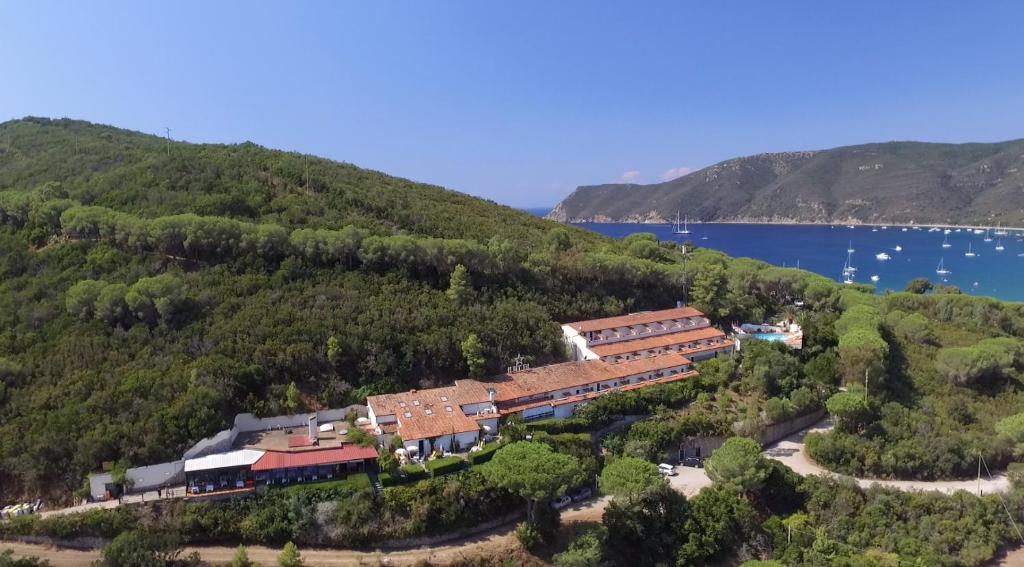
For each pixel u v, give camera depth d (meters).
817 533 64.00
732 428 81.44
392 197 130.62
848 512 68.56
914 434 82.81
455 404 72.88
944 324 120.38
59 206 95.31
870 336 95.56
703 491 67.75
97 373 69.00
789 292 131.00
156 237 87.38
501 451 60.88
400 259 94.81
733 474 68.31
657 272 116.19
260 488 58.97
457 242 98.06
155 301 76.12
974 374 95.06
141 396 66.06
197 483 58.59
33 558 51.03
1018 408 90.94
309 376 74.88
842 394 84.19
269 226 92.00
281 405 71.56
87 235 92.94
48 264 87.31
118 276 83.69
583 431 75.56
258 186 111.56
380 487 60.44
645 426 77.19
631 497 62.72
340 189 123.38
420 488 59.03
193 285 83.62
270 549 55.62
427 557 55.78
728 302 113.38
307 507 56.94
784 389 89.00
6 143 140.88
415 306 87.94
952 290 165.38
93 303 76.94
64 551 54.09
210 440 63.56
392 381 77.69
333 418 73.00
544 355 91.44
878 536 66.06
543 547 58.72
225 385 69.12
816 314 120.56
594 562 54.81
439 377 81.38
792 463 78.94
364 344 78.81
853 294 125.25
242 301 81.94
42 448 59.69
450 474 62.22
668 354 94.81
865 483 75.88
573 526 61.62
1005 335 115.69
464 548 57.56
